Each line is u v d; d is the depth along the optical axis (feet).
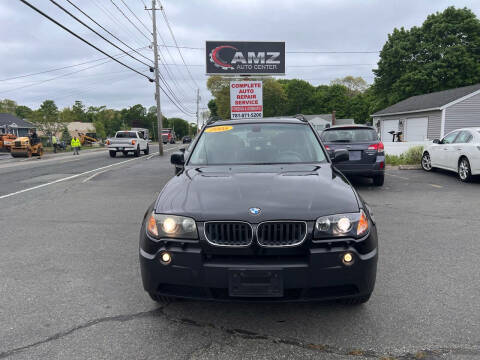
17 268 13.67
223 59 95.81
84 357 8.19
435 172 39.63
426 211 21.86
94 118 361.92
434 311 10.01
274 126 14.33
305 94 286.05
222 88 248.93
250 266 8.14
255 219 8.38
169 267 8.52
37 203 26.66
